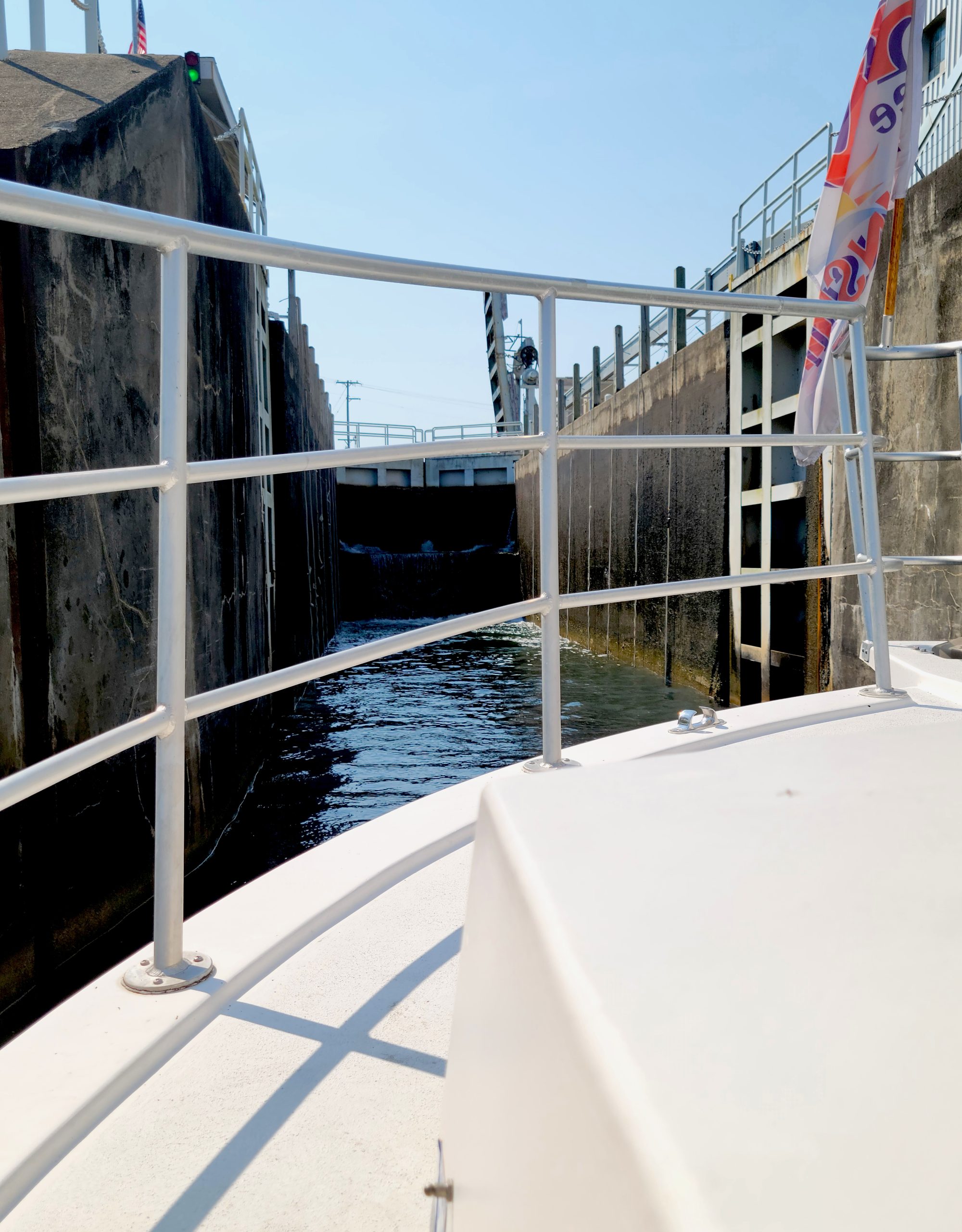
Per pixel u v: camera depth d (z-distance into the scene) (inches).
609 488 748.0
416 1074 33.1
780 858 14.0
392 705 489.4
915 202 276.7
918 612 266.5
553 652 61.8
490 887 18.3
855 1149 7.4
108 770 184.9
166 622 37.0
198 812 238.1
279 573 474.9
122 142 204.5
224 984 37.5
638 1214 7.7
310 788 319.3
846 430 98.5
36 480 30.0
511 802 18.2
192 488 244.2
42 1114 29.4
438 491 1227.2
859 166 118.5
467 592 1143.0
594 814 17.0
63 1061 32.2
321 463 44.5
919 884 12.8
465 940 21.1
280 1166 28.7
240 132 357.7
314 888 46.2
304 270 45.8
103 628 184.9
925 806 16.3
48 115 186.5
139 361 207.8
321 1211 27.0
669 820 16.3
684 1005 10.1
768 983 10.3
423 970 40.2
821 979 10.3
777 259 437.1
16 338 155.8
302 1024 36.2
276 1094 32.0
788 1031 9.3
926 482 264.4
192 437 245.3
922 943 11.0
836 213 123.5
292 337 550.3
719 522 512.1
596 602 64.5
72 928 168.6
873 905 12.1
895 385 286.8
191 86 262.1
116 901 186.1
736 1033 9.4
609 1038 9.6
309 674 43.4
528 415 1216.8
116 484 33.2
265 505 418.0
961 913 11.8
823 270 124.7
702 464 538.0
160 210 228.4
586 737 402.9
